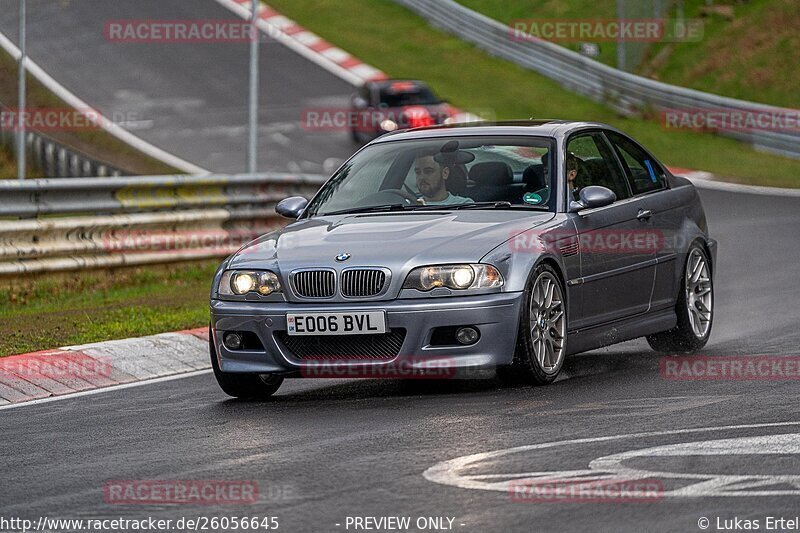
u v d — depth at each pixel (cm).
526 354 2192
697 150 9512
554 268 2292
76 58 11744
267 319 2202
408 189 2448
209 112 10431
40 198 3872
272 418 2083
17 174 7919
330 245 2241
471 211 2362
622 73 10669
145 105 10581
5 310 3588
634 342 2880
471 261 2158
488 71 11700
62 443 1955
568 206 2380
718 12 12462
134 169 8631
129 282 4125
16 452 1900
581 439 1783
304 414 2103
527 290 2191
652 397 2106
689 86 11569
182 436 1967
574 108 10719
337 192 2511
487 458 1688
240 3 13400
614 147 2627
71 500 1573
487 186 2412
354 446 1806
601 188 2370
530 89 11181
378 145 2592
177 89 11069
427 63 11931
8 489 1650
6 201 3762
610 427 1859
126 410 2234
